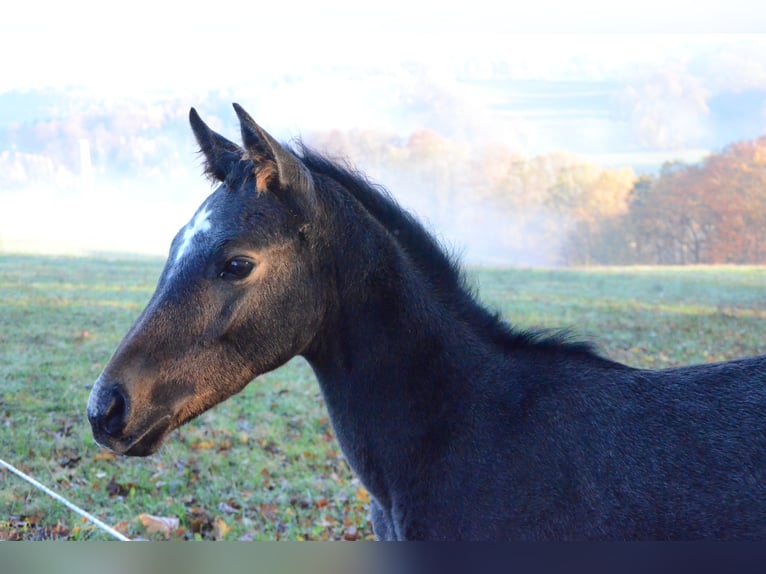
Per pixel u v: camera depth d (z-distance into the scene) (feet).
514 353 8.91
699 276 55.52
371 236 8.63
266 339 8.21
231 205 8.15
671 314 40.65
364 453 8.70
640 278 54.29
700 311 41.81
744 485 7.58
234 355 8.16
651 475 7.77
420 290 8.74
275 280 8.13
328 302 8.57
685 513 7.61
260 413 22.80
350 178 9.07
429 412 8.48
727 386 8.18
